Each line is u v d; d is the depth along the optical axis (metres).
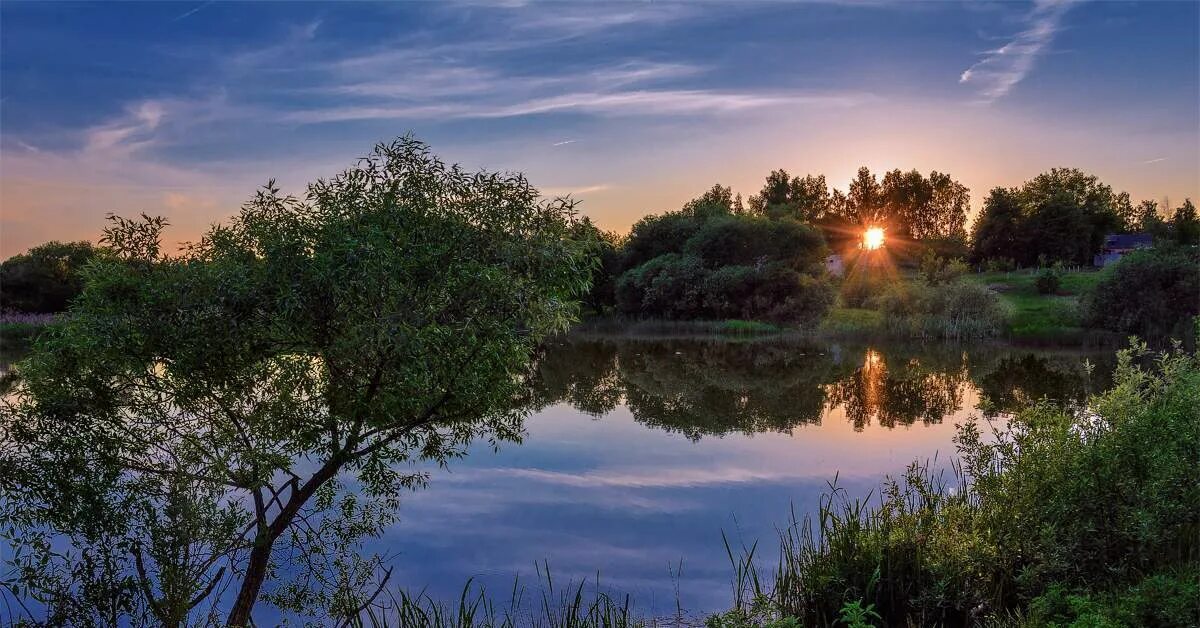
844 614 7.53
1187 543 7.23
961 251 107.19
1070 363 33.69
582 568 9.58
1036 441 7.96
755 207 129.38
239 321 7.76
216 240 8.20
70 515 7.65
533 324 8.32
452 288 8.07
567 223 8.48
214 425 8.10
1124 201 135.75
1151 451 6.98
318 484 8.36
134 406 8.04
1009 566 7.48
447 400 8.52
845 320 56.09
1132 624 5.72
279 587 8.84
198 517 7.81
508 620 7.74
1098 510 7.07
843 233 110.19
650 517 11.68
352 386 8.14
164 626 7.72
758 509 12.00
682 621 7.91
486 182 8.25
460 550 10.30
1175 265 43.69
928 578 7.61
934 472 13.67
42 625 7.75
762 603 7.17
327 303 7.86
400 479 9.28
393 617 8.21
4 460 7.60
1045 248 97.44
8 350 35.00
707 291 58.59
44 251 53.94
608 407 23.05
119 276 7.88
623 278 63.34
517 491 13.30
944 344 44.91
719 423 20.12
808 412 21.75
